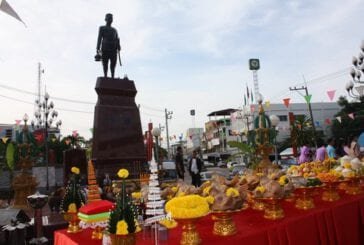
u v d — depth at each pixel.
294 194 3.90
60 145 26.89
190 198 2.55
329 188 4.52
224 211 2.71
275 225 3.01
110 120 10.55
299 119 34.97
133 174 9.68
